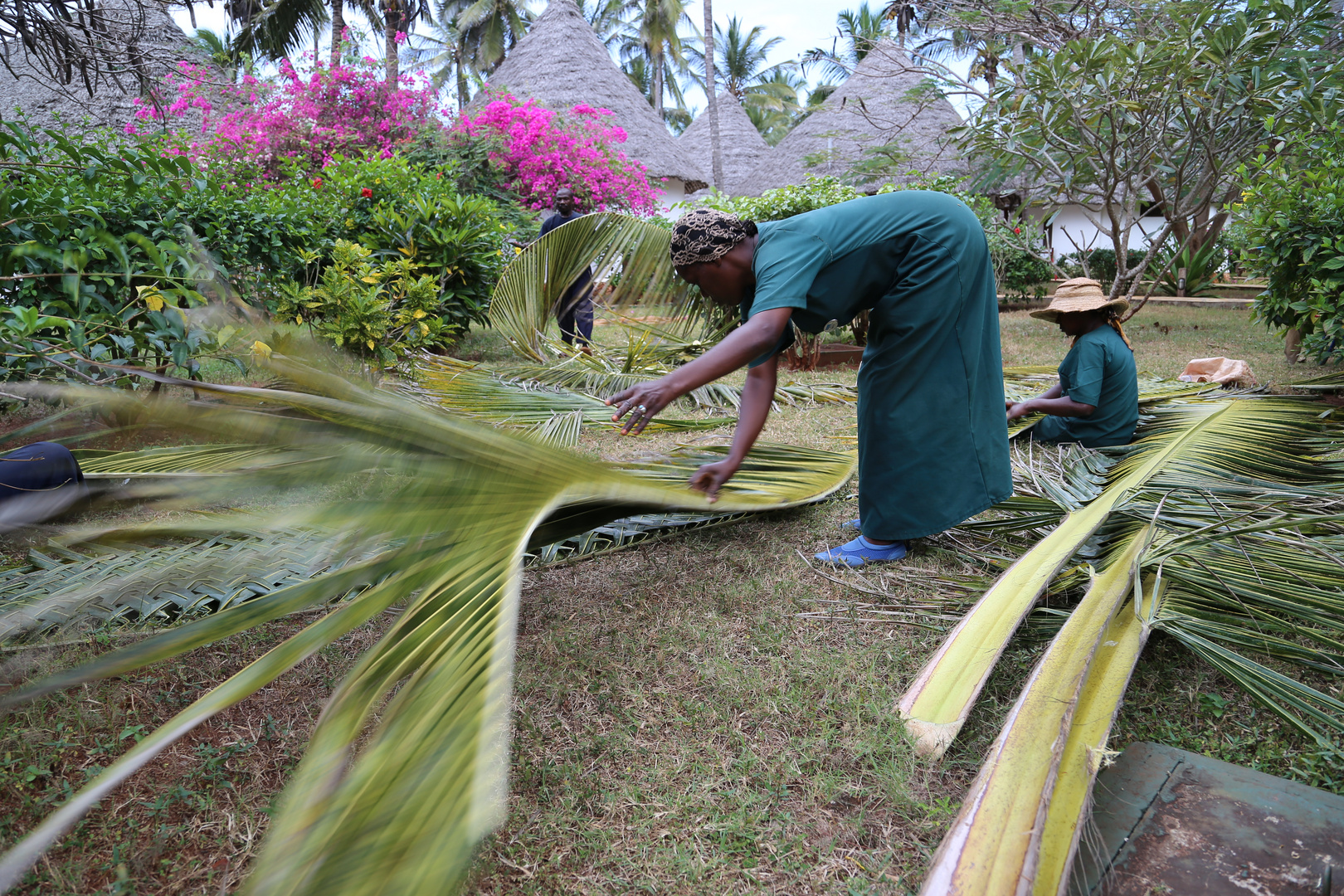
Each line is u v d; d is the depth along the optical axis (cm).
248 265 488
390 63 1542
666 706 186
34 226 322
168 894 134
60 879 134
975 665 182
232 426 124
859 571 257
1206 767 158
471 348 740
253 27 1533
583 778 162
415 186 694
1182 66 625
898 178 977
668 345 503
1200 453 318
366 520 134
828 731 174
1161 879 130
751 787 160
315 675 196
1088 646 176
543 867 140
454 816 86
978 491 256
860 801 157
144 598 194
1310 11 605
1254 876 129
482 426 171
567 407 381
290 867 85
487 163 1112
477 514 152
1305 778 160
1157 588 204
